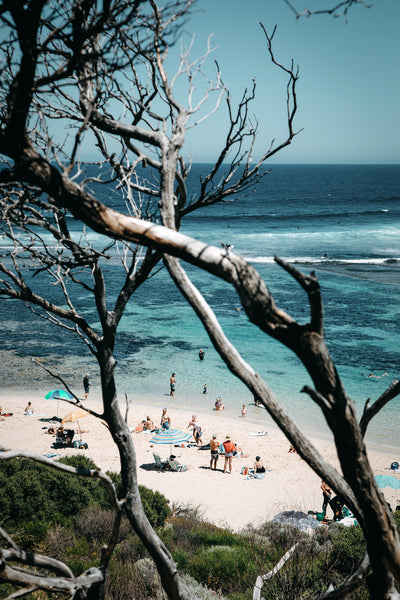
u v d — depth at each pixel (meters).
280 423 2.20
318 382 1.96
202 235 81.25
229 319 39.53
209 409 26.44
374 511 1.97
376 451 21.19
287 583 5.28
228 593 8.28
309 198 159.88
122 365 31.39
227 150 3.53
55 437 22.39
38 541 9.40
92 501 11.20
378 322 39.28
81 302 41.75
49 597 6.45
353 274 56.19
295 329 1.97
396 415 24.83
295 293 45.78
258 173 3.77
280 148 3.70
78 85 3.10
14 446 20.98
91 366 31.12
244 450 21.81
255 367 30.38
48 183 2.13
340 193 182.12
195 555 9.85
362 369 29.91
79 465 12.74
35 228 34.38
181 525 12.72
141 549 9.32
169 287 50.22
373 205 139.75
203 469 19.86
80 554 9.13
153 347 34.41
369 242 78.19
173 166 2.78
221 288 48.56
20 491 10.38
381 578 2.10
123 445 3.92
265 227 92.38
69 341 35.06
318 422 23.84
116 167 3.69
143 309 42.62
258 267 58.44
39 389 27.98
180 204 3.40
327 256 66.12
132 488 3.87
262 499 17.25
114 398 3.94
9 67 2.63
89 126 3.49
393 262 62.94
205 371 30.97
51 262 3.86
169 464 19.67
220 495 17.48
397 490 17.53
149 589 7.38
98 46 3.03
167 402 27.02
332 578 5.88
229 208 127.50
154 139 2.96
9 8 1.96
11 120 2.07
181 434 21.80
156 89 3.35
